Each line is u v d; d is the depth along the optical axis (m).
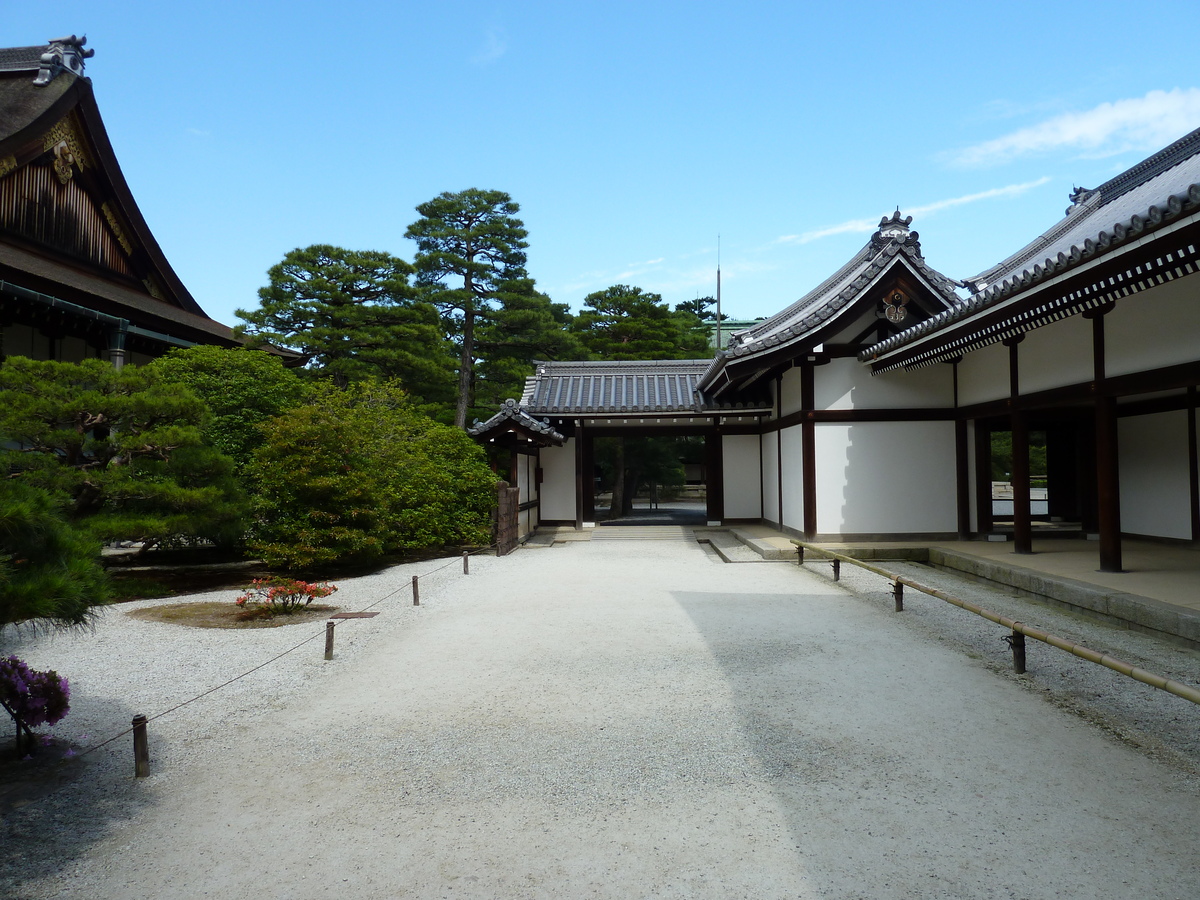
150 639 7.38
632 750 4.36
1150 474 12.52
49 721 4.34
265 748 4.50
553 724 4.83
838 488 13.57
